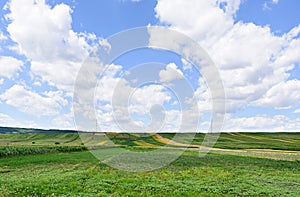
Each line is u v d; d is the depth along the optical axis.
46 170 28.08
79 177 22.97
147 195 17.53
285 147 72.38
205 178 23.91
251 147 71.38
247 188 20.30
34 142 76.25
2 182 20.89
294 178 24.98
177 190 19.06
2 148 45.59
